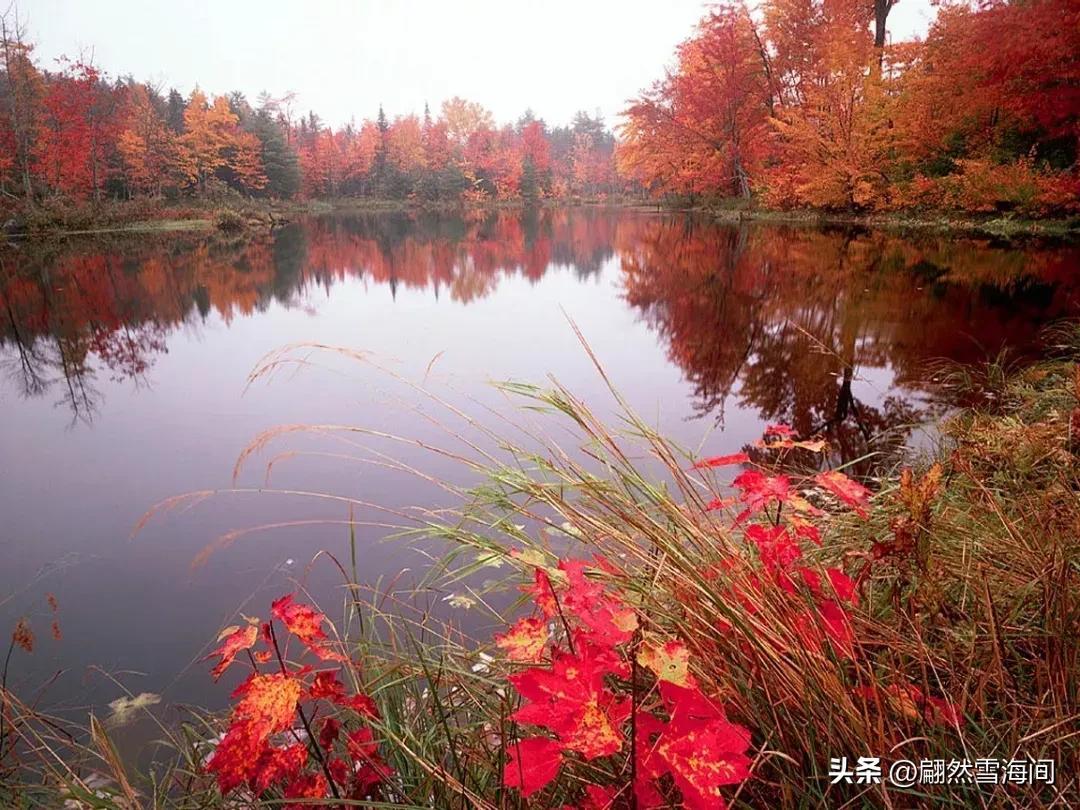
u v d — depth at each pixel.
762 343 7.23
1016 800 0.97
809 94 23.23
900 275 11.08
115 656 2.43
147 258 18.97
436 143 66.44
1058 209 15.66
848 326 7.66
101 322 9.94
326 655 0.99
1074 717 0.97
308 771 1.26
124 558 3.12
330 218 46.53
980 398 4.66
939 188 18.28
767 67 27.23
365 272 15.80
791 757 1.04
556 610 0.91
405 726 1.29
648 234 24.80
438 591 2.50
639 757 0.78
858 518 2.03
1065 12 14.07
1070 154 16.20
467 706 1.42
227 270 16.25
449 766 1.21
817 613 1.19
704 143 30.44
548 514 2.04
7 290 12.96
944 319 7.68
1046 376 4.60
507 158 68.31
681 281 12.41
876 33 23.33
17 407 5.69
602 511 1.47
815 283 10.89
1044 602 1.27
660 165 34.41
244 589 2.81
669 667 0.72
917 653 1.24
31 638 1.82
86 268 16.48
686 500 1.51
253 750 0.86
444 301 11.21
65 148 29.12
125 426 5.10
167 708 2.13
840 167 21.06
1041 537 1.61
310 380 6.16
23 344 8.49
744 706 1.08
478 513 1.71
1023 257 12.20
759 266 13.43
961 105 17.27
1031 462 2.48
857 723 1.03
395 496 3.60
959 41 17.84
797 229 21.47
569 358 6.86
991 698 1.21
